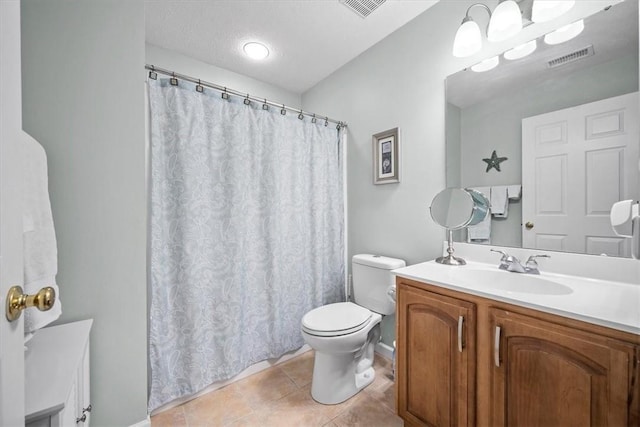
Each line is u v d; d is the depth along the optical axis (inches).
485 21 55.2
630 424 26.5
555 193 46.2
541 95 47.8
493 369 36.7
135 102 47.5
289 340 74.9
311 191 79.7
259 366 70.2
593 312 29.5
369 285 71.1
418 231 67.6
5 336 16.9
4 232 17.1
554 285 41.6
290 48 78.9
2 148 16.9
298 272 76.4
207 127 60.4
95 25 44.1
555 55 46.3
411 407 47.2
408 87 69.1
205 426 51.9
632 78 39.3
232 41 75.5
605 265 41.3
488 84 54.6
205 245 59.6
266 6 63.0
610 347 27.7
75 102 42.5
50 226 33.2
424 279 45.3
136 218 47.6
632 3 39.8
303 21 68.0
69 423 28.4
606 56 41.5
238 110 64.4
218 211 61.9
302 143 77.5
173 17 66.1
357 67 83.0
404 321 48.5
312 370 70.8
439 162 62.9
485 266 52.8
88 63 43.5
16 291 18.3
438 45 62.7
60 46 41.5
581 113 43.5
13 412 17.7
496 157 53.5
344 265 87.7
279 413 55.3
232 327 63.1
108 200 45.1
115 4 45.8
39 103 40.1
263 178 69.9
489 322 37.1
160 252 54.3
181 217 56.2
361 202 83.0
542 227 47.6
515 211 51.0
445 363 42.1
